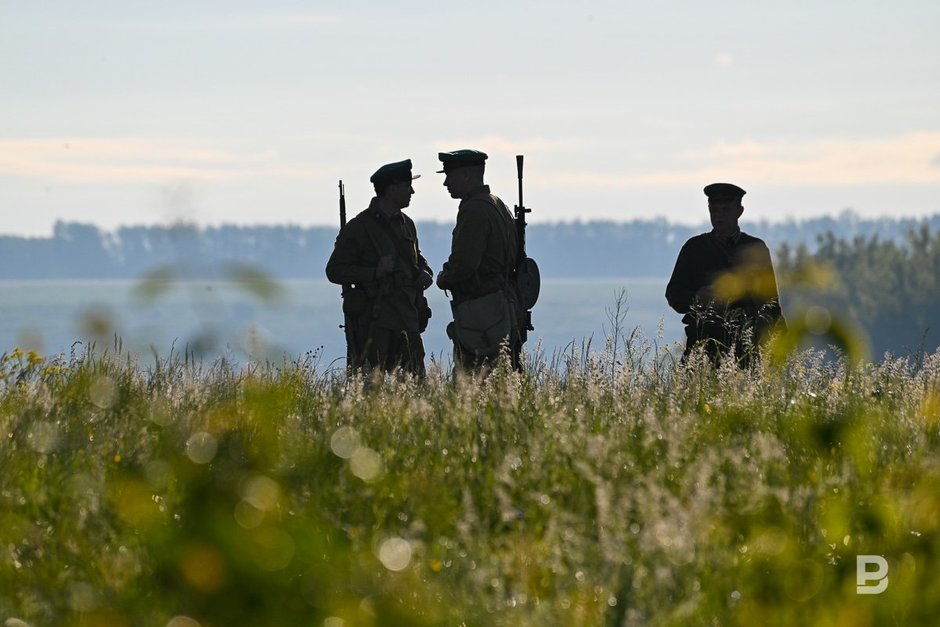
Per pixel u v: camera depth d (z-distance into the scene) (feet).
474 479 67.36
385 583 47.16
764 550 53.11
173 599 45.29
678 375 96.53
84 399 82.64
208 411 64.95
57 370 92.07
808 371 93.86
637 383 96.63
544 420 78.79
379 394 92.43
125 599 47.47
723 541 55.01
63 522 58.13
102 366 88.48
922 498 55.93
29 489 63.31
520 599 48.62
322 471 60.85
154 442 70.64
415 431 79.41
